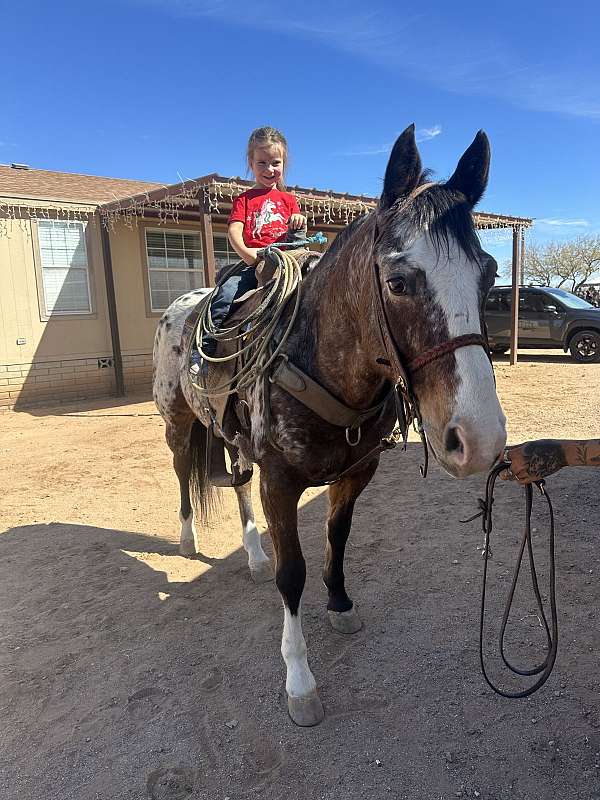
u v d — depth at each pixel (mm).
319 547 4012
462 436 1527
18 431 8523
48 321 10945
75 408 10430
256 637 2975
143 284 12070
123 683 2658
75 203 10953
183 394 3691
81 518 4816
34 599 3465
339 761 2145
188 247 12641
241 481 3170
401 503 4719
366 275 1946
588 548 3719
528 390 9828
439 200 1699
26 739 2344
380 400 2311
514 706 2389
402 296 1664
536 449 1812
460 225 1660
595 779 2020
